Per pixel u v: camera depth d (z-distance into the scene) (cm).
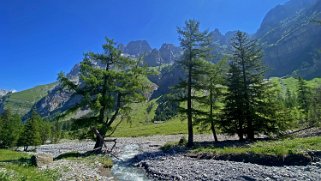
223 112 4062
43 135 9662
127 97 3659
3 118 8706
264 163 2272
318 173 1817
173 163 2531
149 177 2134
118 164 2822
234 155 2512
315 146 2356
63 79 3359
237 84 3847
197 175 1984
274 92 3803
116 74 3481
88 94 3281
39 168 2127
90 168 2356
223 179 1816
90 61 3578
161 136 8294
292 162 2177
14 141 8019
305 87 6894
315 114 5259
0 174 1396
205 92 3991
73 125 3375
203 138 5591
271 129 3666
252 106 3762
